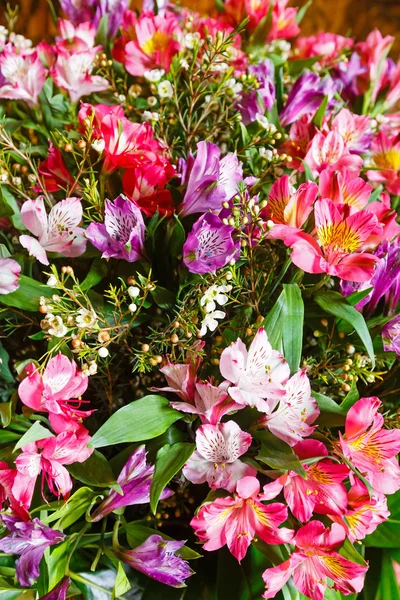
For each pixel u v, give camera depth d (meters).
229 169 0.56
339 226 0.53
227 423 0.48
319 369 0.57
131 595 0.54
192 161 0.54
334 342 0.57
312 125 0.64
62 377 0.50
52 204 0.62
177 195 0.55
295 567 0.50
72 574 0.52
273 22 0.79
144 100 0.71
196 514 0.48
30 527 0.47
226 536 0.49
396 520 0.58
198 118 0.68
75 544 0.52
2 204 0.56
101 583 0.54
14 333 0.61
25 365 0.49
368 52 0.81
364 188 0.56
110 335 0.54
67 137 0.63
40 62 0.66
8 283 0.51
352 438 0.51
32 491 0.49
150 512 0.56
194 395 0.51
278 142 0.66
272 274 0.57
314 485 0.49
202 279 0.52
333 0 1.10
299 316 0.52
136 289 0.50
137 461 0.50
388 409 0.62
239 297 0.57
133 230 0.51
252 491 0.47
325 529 0.49
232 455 0.49
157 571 0.50
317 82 0.67
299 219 0.53
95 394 0.59
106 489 0.52
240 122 0.62
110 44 0.78
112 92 0.72
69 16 0.78
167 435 0.53
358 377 0.59
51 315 0.49
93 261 0.55
